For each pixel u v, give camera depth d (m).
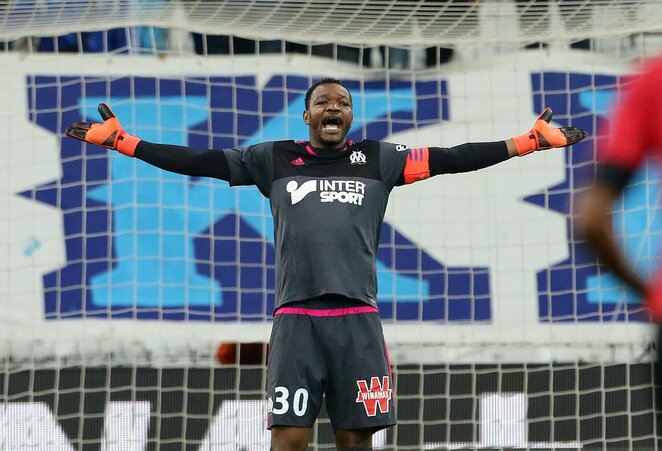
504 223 30.05
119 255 29.41
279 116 30.55
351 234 18.41
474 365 29.11
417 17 26.81
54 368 28.56
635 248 27.80
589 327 29.22
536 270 29.77
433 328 29.45
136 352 28.81
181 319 29.19
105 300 29.16
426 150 19.16
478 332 29.44
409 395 28.86
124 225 29.53
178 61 30.48
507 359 29.27
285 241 18.50
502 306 29.64
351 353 18.16
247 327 29.36
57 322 28.97
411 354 29.22
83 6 25.81
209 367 28.91
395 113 30.52
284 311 18.34
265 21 27.42
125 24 27.23
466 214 30.08
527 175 30.20
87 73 30.30
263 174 19.17
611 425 28.53
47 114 30.00
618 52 30.53
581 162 30.20
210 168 19.05
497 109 30.58
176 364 28.81
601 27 27.67
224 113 30.42
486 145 19.19
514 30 27.86
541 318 29.52
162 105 30.30
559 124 30.50
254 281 29.69
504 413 28.84
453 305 29.72
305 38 28.48
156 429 28.27
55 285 29.17
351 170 18.91
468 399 28.89
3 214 29.44
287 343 18.19
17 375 28.45
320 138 19.11
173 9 26.48
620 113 9.80
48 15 26.19
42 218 29.50
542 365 29.12
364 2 26.25
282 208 18.70
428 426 28.66
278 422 17.95
